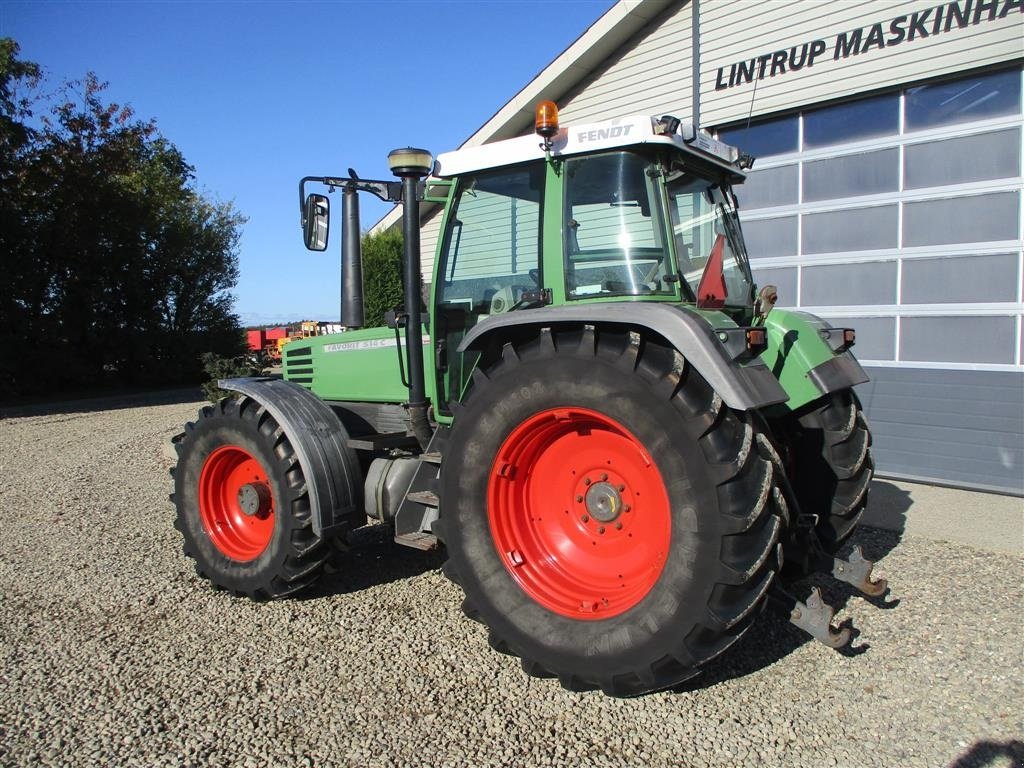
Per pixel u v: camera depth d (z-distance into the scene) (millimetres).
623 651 2641
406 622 3568
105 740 2627
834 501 3549
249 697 2900
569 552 3041
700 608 2494
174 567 4457
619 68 7695
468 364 3678
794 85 6535
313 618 3643
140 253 18578
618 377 2670
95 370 18531
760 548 2508
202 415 4105
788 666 3064
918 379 6133
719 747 2514
